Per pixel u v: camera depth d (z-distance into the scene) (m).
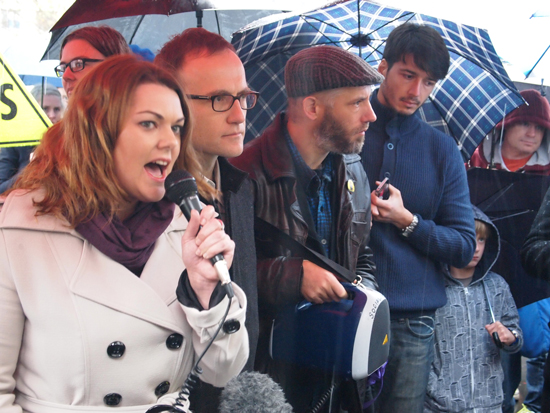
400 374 1.73
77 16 1.50
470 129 1.84
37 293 0.96
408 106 1.63
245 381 1.08
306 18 1.64
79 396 0.99
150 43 1.59
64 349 0.97
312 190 1.51
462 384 1.81
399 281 1.69
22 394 1.01
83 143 0.94
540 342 1.96
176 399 1.00
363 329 1.46
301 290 1.48
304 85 1.47
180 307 1.04
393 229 1.67
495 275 1.86
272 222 1.49
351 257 1.56
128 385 1.00
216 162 1.33
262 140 1.51
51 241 0.98
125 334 0.98
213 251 0.90
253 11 1.67
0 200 1.01
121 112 0.93
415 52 1.58
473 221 1.73
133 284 1.00
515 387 2.00
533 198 1.88
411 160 1.67
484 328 1.83
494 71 1.81
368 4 1.64
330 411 1.53
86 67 1.32
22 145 1.39
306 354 1.49
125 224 1.04
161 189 1.00
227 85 1.27
